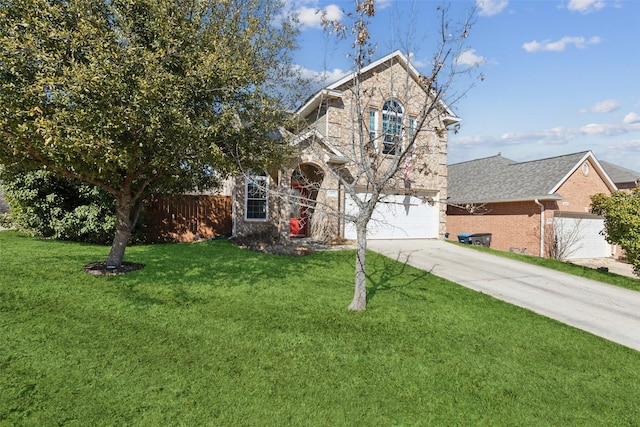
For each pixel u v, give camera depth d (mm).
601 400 4504
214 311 6281
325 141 12273
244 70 7148
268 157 8539
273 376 4395
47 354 4449
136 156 6613
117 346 4801
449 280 9953
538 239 17688
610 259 19859
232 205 14961
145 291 6953
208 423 3482
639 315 8102
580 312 8102
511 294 9148
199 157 7246
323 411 3807
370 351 5262
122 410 3578
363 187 15695
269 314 6332
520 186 19047
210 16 7516
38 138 5684
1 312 5418
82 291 6613
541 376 4984
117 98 5711
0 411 3414
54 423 3332
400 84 15773
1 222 13227
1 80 5582
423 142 16625
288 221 13961
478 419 3906
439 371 4859
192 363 4543
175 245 12570
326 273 9617
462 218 21719
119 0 6520
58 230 11430
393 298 7828
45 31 5621
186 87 6504
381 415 3828
